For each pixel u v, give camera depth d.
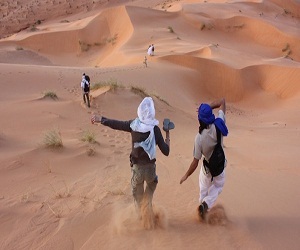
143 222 5.46
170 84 29.19
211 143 5.38
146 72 29.56
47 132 10.34
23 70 22.80
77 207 6.11
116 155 9.25
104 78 24.77
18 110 13.72
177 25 51.97
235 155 10.93
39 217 5.78
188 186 7.15
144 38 45.88
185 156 9.86
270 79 34.56
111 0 79.31
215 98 32.38
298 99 31.30
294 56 50.31
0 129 11.42
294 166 10.00
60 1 80.25
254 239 5.21
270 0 67.12
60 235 5.31
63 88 20.28
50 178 7.40
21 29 74.19
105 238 5.20
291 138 16.72
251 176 8.29
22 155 8.38
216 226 5.52
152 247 4.98
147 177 5.30
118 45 49.31
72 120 13.23
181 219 5.75
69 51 52.97
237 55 39.88
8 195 6.57
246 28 53.44
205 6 58.12
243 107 31.88
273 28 52.75
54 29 57.97
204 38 49.97
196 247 4.98
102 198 6.46
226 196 6.75
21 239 5.24
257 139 15.39
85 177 7.56
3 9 79.31
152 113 5.16
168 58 35.28
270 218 5.93
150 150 5.16
